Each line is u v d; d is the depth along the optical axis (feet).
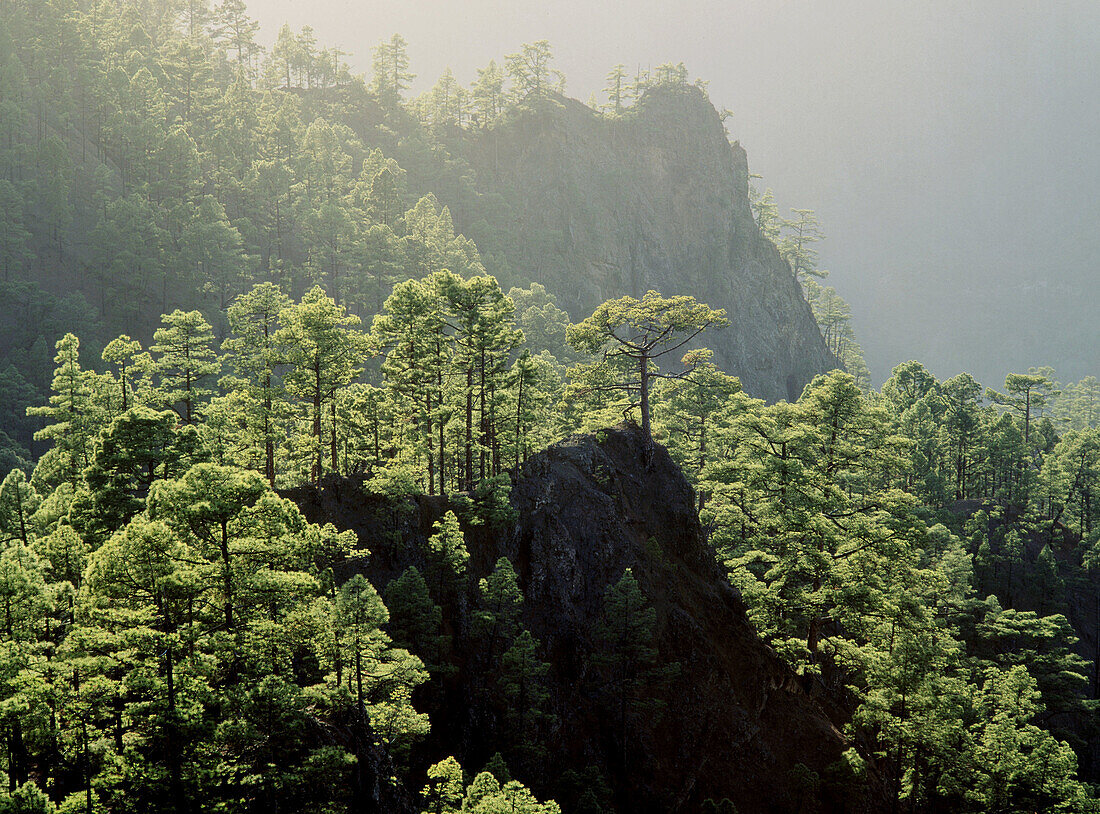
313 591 83.41
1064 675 226.38
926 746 143.43
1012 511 350.43
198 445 118.93
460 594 139.85
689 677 151.74
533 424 201.87
